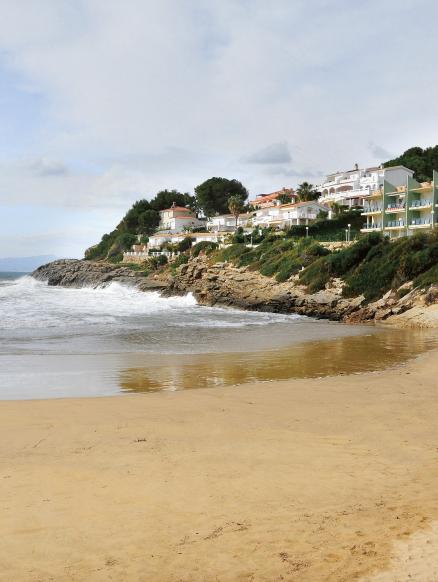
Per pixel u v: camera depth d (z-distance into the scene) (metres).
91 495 7.22
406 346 26.95
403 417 11.85
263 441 9.91
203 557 5.57
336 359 22.23
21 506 6.85
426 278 44.09
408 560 5.30
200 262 77.62
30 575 5.27
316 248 60.38
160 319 43.84
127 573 5.30
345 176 109.56
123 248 133.88
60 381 17.27
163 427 11.01
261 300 59.50
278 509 6.74
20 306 52.09
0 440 10.02
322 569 5.24
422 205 63.03
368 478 7.86
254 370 19.50
